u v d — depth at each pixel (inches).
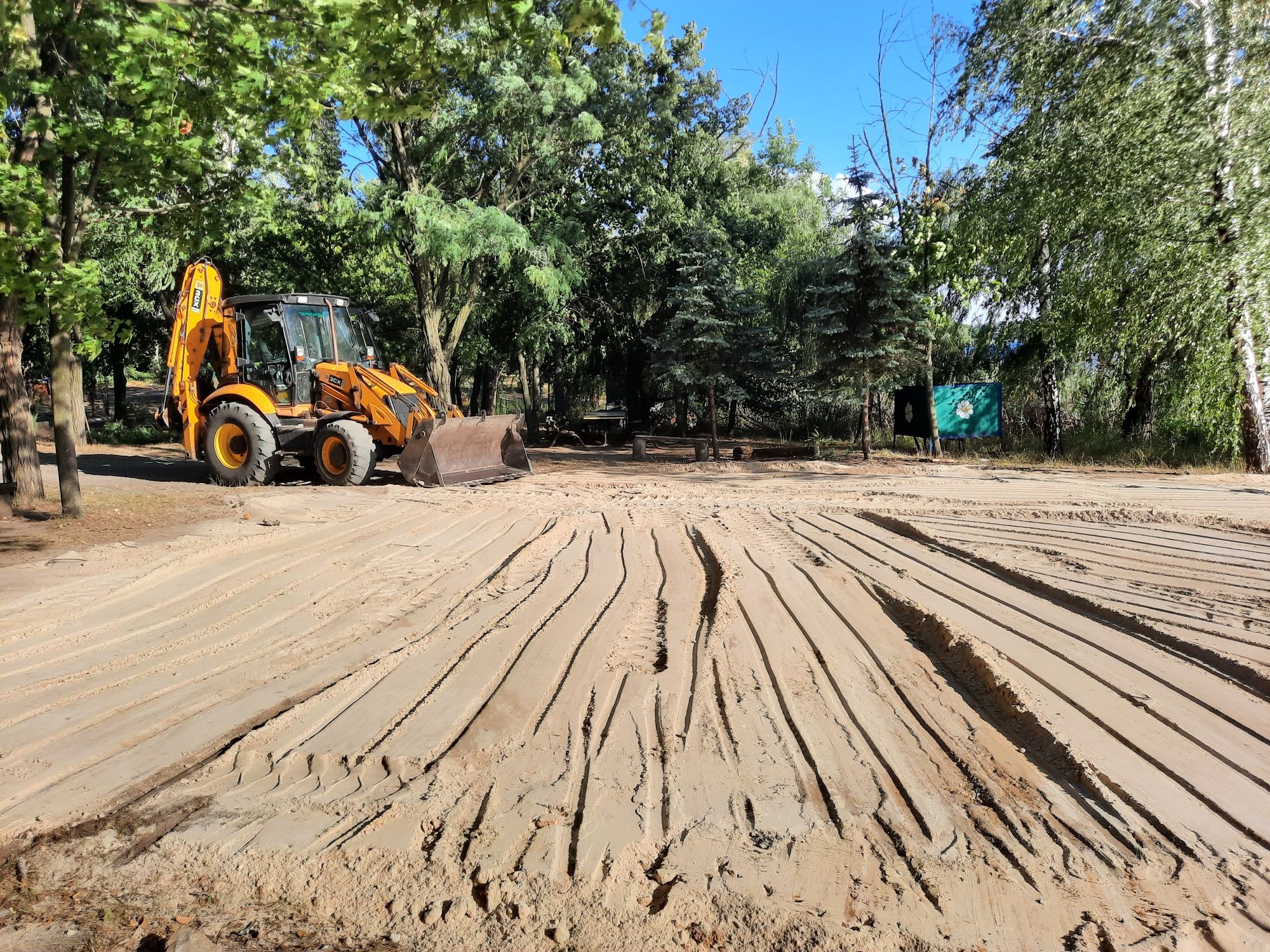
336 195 789.9
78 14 321.7
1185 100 566.9
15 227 358.0
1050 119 641.6
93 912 116.6
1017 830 134.6
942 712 178.9
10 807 143.2
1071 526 377.7
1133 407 795.4
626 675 197.8
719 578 289.6
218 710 181.5
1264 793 144.7
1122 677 192.7
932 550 330.6
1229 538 346.6
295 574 297.6
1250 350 599.2
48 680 199.5
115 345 1122.7
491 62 749.3
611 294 1093.1
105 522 395.9
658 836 131.4
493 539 359.9
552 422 1175.0
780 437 1115.9
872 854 127.6
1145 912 115.2
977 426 797.2
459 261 785.6
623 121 928.9
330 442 553.3
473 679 195.6
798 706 180.9
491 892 117.6
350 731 168.2
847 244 725.9
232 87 319.6
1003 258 738.2
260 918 115.0
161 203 502.9
